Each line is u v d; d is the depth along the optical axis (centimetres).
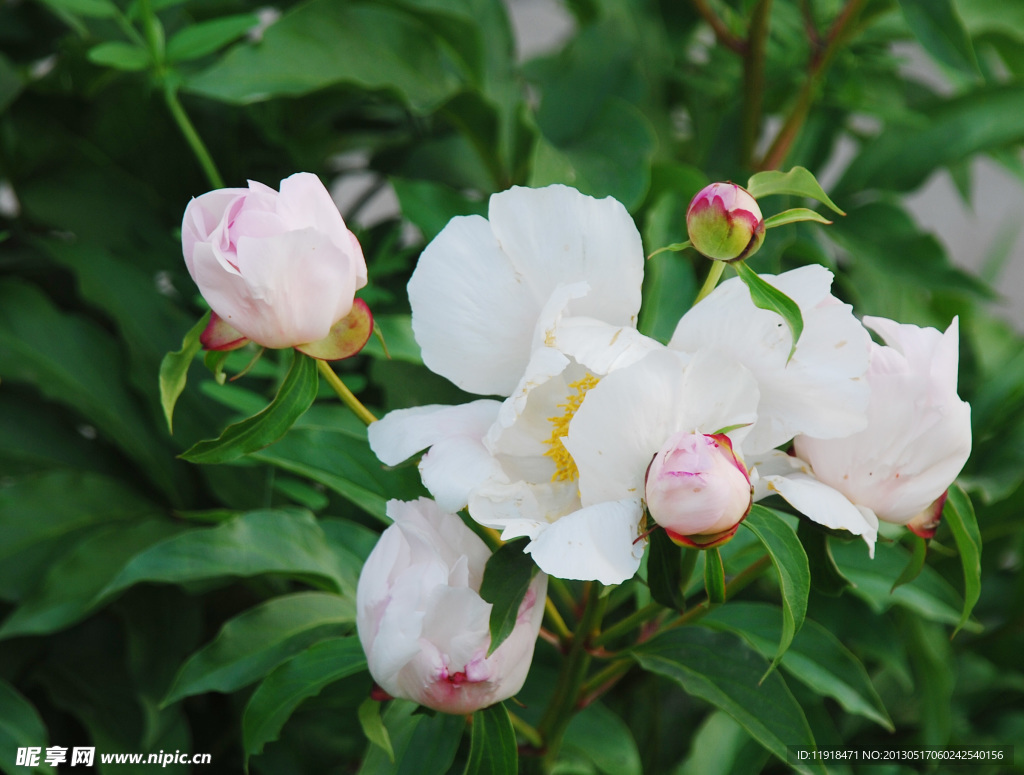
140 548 85
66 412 95
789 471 66
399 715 73
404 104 88
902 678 84
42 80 99
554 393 66
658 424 63
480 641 65
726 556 79
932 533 67
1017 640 96
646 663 72
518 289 66
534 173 85
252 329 65
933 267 99
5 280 91
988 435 95
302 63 86
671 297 83
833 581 68
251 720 72
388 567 65
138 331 91
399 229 92
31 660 88
